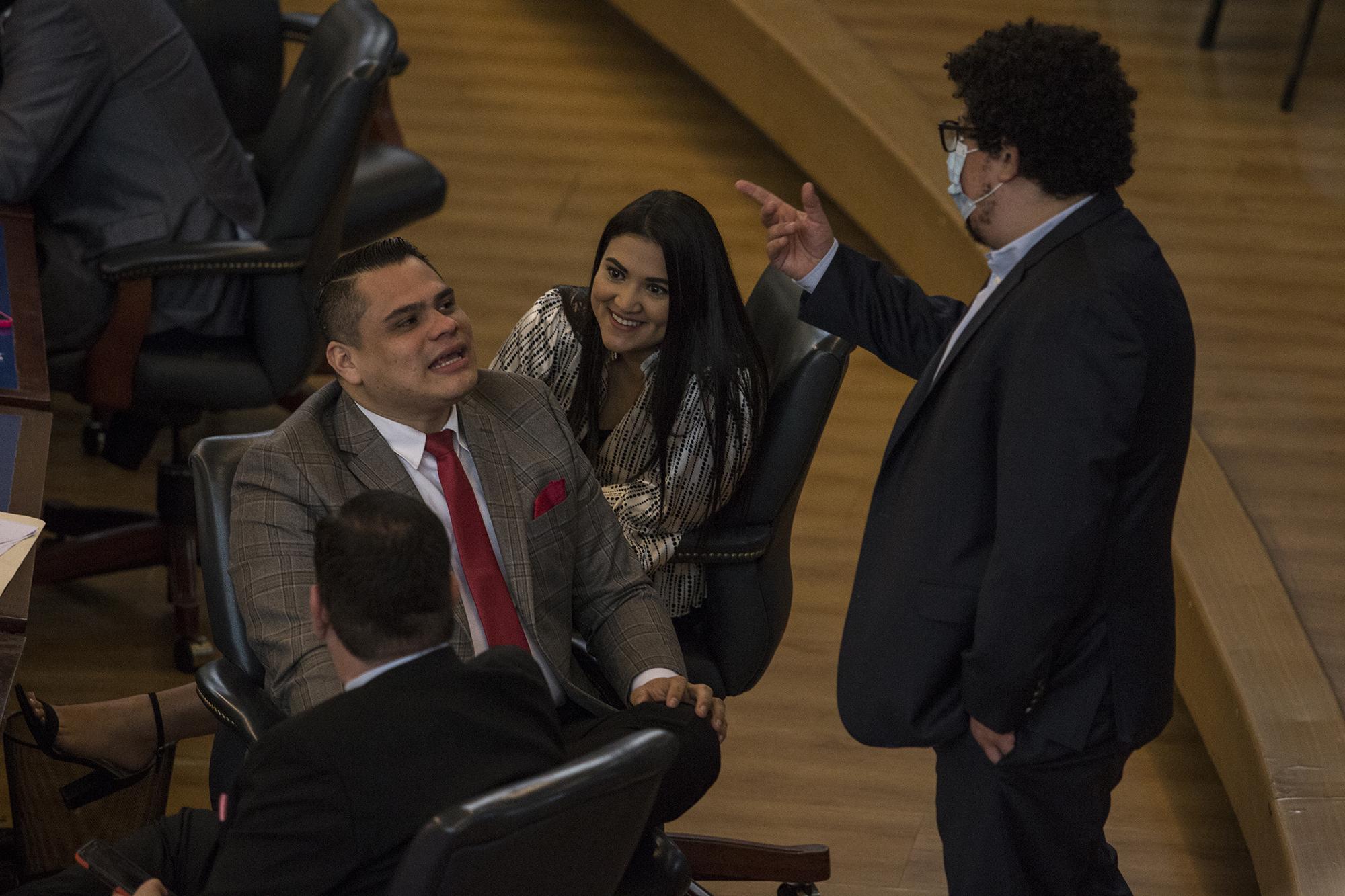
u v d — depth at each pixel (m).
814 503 16.12
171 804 11.70
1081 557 8.05
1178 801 12.54
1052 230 8.50
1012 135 8.27
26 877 10.18
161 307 13.34
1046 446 8.03
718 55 23.56
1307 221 19.06
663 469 10.26
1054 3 24.20
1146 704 8.91
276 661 8.62
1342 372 16.14
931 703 8.91
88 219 13.48
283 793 6.78
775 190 22.81
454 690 7.06
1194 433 14.90
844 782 12.45
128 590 14.27
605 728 9.14
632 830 7.20
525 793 6.47
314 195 13.30
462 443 9.48
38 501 9.50
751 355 10.20
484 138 23.50
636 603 9.82
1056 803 9.07
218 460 9.20
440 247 20.39
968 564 8.63
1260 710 11.57
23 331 11.52
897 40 22.64
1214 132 20.88
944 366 8.80
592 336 10.54
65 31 13.05
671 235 9.86
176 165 13.58
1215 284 17.55
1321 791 10.80
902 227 19.94
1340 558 13.37
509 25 27.41
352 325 8.85
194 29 16.52
